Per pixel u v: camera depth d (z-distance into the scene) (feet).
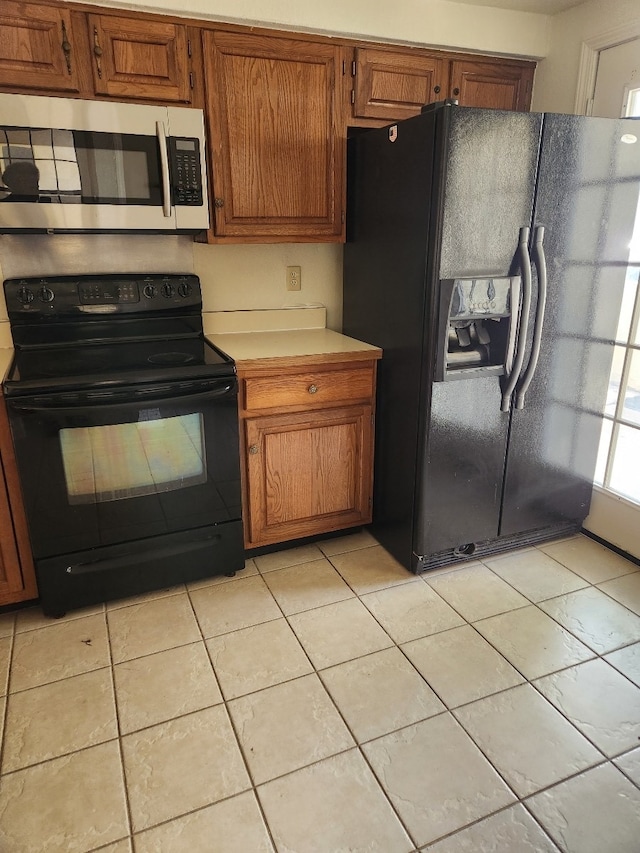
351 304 8.67
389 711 5.59
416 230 6.82
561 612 7.06
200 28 6.82
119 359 7.11
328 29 7.26
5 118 6.13
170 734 5.34
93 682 5.94
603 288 7.61
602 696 5.78
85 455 6.46
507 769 4.99
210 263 8.57
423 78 8.11
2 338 7.61
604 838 4.42
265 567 8.01
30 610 7.06
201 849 4.35
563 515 8.55
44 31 6.26
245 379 7.18
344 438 8.05
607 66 7.91
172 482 7.00
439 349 6.84
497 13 8.16
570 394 7.91
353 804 4.69
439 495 7.52
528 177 6.66
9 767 5.00
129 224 6.93
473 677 6.02
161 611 7.07
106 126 6.49
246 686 5.90
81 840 4.42
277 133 7.49
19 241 7.52
